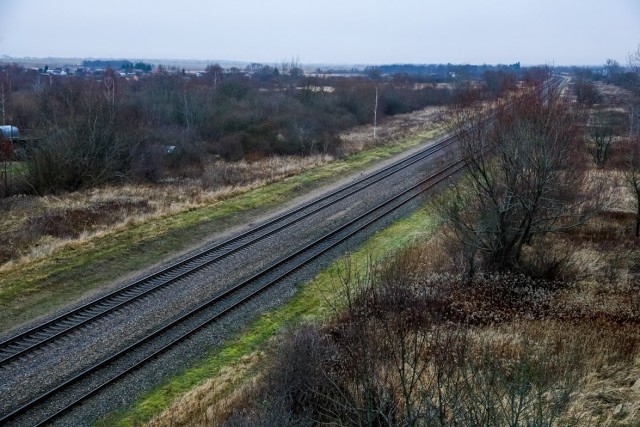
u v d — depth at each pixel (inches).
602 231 779.4
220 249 784.3
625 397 407.2
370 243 808.3
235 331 564.4
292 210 985.5
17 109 1797.5
